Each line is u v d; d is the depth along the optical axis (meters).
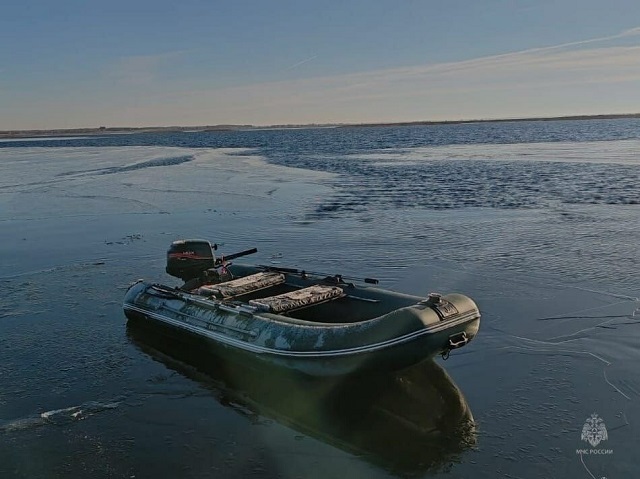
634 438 5.72
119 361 8.13
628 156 38.03
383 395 6.80
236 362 7.53
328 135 137.88
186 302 8.50
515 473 5.26
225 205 21.48
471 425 6.10
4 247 15.58
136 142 108.00
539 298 9.87
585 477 5.18
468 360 7.62
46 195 25.77
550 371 7.21
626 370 7.14
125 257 14.12
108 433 6.21
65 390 7.27
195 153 59.84
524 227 15.72
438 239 14.65
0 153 68.69
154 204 22.28
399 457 5.59
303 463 5.53
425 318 6.22
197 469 5.49
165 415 6.58
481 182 26.14
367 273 11.75
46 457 5.80
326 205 20.73
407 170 32.88
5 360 8.21
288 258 13.20
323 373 6.50
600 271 11.29
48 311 10.27
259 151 61.88
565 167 31.52
